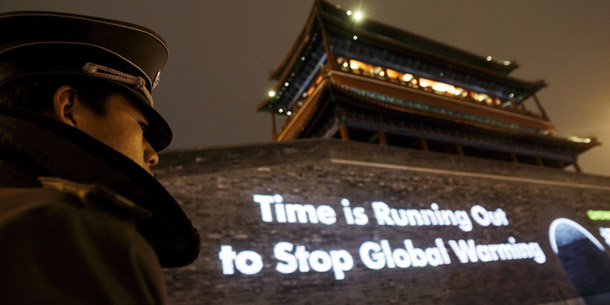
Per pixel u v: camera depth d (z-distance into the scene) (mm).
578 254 21156
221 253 10867
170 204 764
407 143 25906
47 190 509
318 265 12141
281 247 11906
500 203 18828
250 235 11656
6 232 388
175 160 11688
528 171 21344
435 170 17797
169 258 833
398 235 14523
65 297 364
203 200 11508
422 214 15812
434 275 14156
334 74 24469
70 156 621
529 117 32844
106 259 437
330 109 21969
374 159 16250
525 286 16188
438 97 28422
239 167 12805
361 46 27828
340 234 13305
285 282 11320
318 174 14406
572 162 31453
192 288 9961
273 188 13070
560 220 20312
